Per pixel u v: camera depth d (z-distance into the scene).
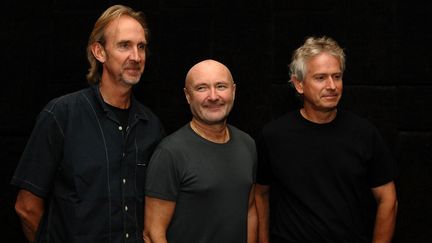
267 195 1.95
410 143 2.26
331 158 1.74
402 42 2.24
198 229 1.59
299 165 1.76
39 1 2.30
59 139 1.55
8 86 2.33
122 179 1.59
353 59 2.25
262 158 1.85
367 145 1.75
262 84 2.28
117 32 1.58
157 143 1.74
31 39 2.31
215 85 1.61
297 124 1.80
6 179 2.35
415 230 2.27
